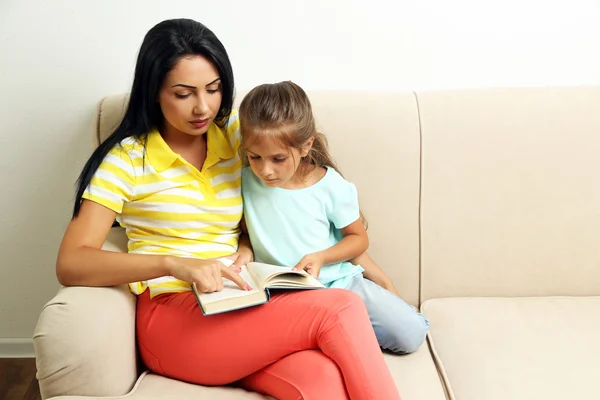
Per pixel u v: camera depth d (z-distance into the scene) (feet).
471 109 4.87
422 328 4.29
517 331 4.38
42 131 5.41
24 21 5.13
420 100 4.93
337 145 4.78
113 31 5.20
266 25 5.28
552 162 4.84
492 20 5.29
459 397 3.82
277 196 4.49
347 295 3.73
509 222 4.87
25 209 5.63
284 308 3.68
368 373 3.43
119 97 4.81
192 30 3.96
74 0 5.11
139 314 3.99
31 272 5.85
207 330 3.70
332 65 5.41
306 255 4.29
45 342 3.38
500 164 4.83
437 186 4.84
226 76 4.11
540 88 4.99
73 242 3.84
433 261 4.90
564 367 3.98
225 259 4.25
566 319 4.53
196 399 3.56
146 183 4.14
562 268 4.91
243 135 4.17
